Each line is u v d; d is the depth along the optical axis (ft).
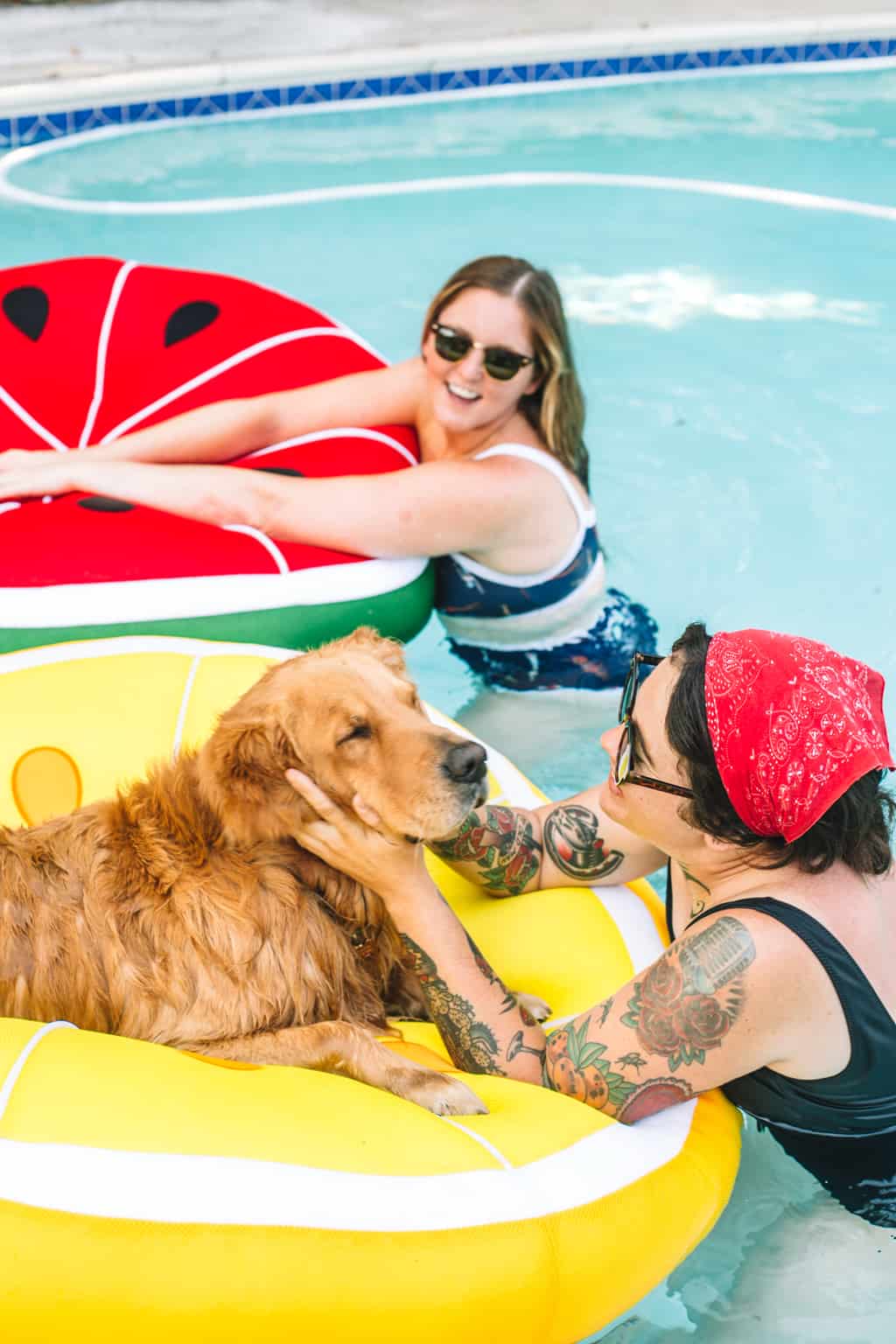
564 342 12.44
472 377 12.15
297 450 13.06
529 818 8.66
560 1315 6.07
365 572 11.79
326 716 7.22
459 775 7.04
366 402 13.30
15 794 9.08
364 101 27.78
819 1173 7.45
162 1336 5.49
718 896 7.06
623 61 28.84
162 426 12.85
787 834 6.37
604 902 8.55
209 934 7.20
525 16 30.35
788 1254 7.18
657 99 28.30
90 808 7.72
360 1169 5.93
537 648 13.38
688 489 15.74
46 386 13.83
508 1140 6.39
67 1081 6.03
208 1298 5.51
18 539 11.31
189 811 7.46
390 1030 7.83
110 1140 5.79
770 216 22.91
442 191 23.95
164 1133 5.86
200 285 14.56
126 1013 7.17
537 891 8.69
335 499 11.80
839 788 6.15
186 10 30.25
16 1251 5.49
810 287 20.56
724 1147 7.09
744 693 6.30
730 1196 7.23
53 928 7.22
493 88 28.43
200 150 25.81
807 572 14.26
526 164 25.21
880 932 6.70
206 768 7.53
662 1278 6.61
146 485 12.02
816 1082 6.88
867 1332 6.78
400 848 7.12
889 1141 7.29
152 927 7.21
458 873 8.55
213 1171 5.75
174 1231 5.57
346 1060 6.93
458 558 12.80
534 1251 5.96
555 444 12.82
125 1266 5.50
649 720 6.65
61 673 9.78
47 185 23.99
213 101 26.81
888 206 23.20
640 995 6.78
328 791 7.28
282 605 11.41
